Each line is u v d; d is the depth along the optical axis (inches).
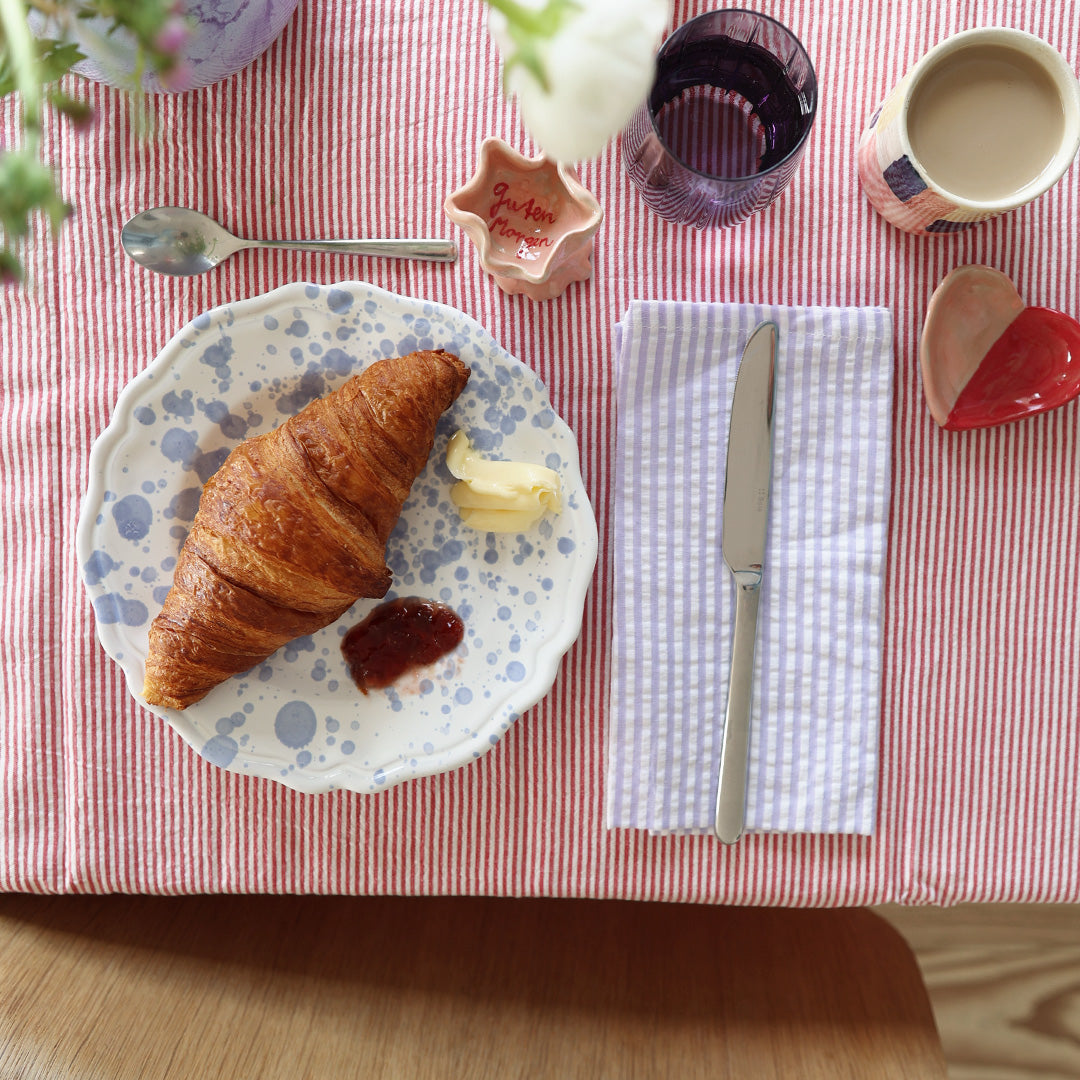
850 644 23.3
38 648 23.5
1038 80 21.3
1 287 23.1
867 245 23.3
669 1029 23.5
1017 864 23.6
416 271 23.3
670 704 23.3
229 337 22.3
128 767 23.5
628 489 23.1
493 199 22.1
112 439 22.3
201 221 22.9
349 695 23.0
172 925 24.0
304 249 23.0
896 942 25.3
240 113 23.0
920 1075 23.1
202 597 21.6
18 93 22.7
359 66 23.0
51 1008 22.6
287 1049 22.8
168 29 16.0
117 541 22.5
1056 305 23.3
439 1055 23.0
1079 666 23.5
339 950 24.1
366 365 22.7
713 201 21.1
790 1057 23.3
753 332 22.9
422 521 23.2
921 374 23.3
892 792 23.6
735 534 23.1
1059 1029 30.5
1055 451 23.4
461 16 23.0
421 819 23.6
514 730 23.6
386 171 23.1
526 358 23.3
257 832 23.6
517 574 22.9
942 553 23.5
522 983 24.0
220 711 22.7
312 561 21.5
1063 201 23.2
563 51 14.3
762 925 25.2
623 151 21.7
